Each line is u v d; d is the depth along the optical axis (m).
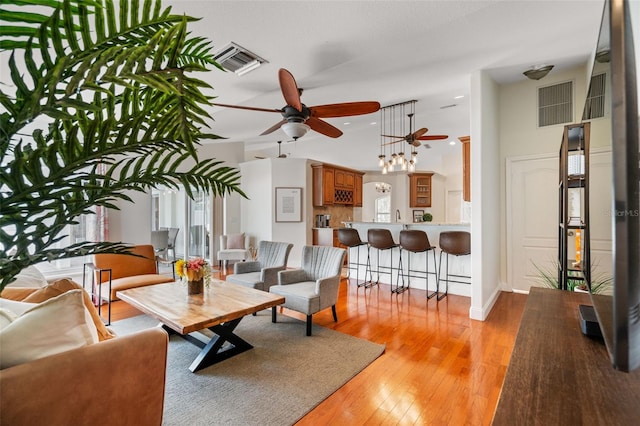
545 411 0.66
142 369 1.36
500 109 4.37
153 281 3.46
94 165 0.76
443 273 4.57
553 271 4.07
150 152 0.79
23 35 0.56
